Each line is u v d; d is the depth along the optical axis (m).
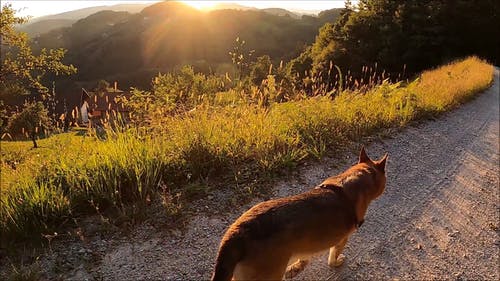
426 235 5.34
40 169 5.50
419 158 8.00
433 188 6.76
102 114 6.74
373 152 7.88
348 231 4.05
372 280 4.41
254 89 7.70
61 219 4.82
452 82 15.09
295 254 3.49
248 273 3.21
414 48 40.00
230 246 3.12
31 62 25.92
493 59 41.59
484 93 17.02
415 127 9.95
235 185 5.80
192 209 5.20
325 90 9.28
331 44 44.59
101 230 4.72
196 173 5.90
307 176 6.41
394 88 11.72
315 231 3.58
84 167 5.47
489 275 4.70
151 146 6.05
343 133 8.13
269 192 5.78
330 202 3.84
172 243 4.62
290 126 7.66
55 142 6.26
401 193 6.43
